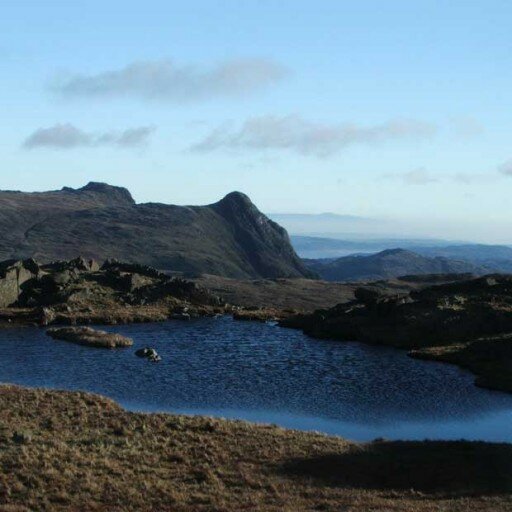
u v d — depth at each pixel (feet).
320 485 95.25
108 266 437.58
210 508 82.43
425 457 111.86
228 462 104.06
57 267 417.49
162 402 168.66
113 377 201.05
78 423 122.62
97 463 98.17
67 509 80.64
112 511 80.64
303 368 221.25
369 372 214.28
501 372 205.46
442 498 90.63
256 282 630.33
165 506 83.20
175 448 109.29
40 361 225.15
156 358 233.76
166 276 419.13
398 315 291.38
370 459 109.70
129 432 117.08
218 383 194.80
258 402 170.91
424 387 191.52
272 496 89.15
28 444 104.47
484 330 265.34
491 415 160.35
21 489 85.87
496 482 99.04
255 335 299.38
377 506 84.02
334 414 159.53
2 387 149.48
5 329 295.48
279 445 114.62
